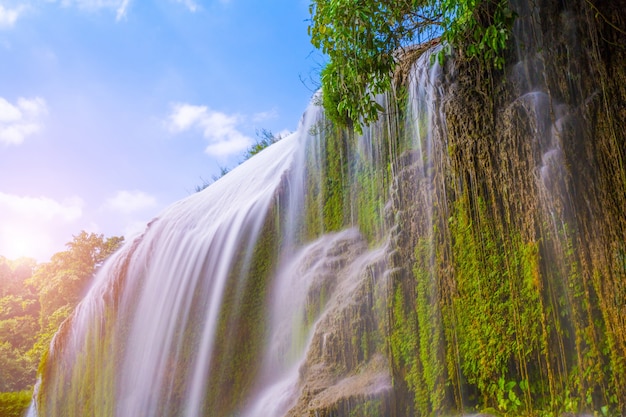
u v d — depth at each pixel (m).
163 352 11.09
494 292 5.76
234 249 10.34
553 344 5.29
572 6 5.65
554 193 5.43
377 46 6.75
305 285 8.51
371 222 8.00
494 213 5.90
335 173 9.04
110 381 12.66
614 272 4.99
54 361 15.62
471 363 5.84
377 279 7.06
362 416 6.18
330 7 6.73
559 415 5.11
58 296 37.91
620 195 5.06
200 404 9.62
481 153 6.10
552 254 5.39
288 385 7.90
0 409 20.67
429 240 6.53
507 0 5.86
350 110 7.51
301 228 9.48
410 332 6.44
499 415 5.48
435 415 5.98
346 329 7.12
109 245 40.22
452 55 6.64
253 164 12.52
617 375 4.86
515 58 6.03
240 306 9.79
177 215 13.41
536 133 5.67
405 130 7.47
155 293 12.21
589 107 5.38
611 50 5.36
